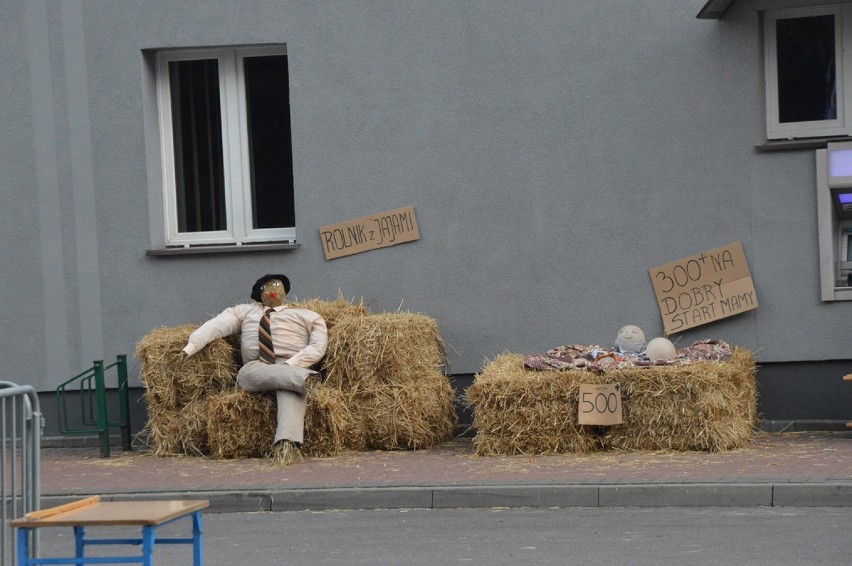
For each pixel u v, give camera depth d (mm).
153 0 15008
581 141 14383
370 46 14727
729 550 8492
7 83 15172
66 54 15094
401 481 11172
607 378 12367
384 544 9148
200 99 15438
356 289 14820
